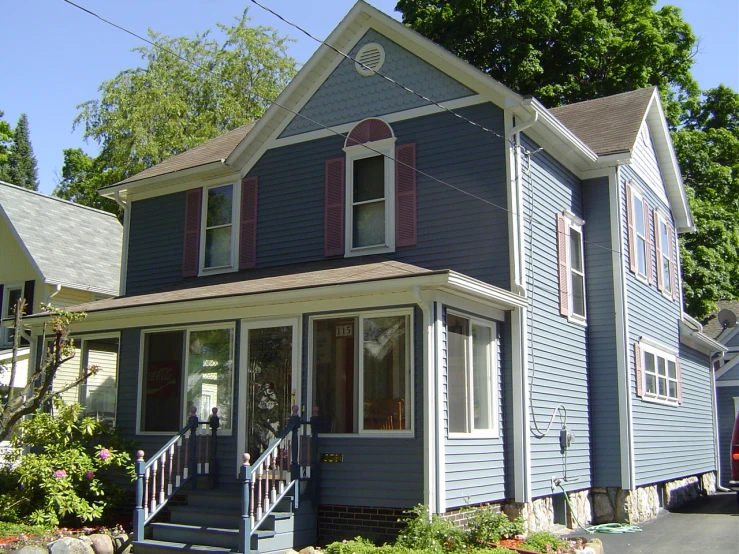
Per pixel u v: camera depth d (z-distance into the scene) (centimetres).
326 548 1046
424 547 1007
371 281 1122
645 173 1883
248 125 2048
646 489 1670
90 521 1303
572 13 2984
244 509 1049
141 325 1435
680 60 3175
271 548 1085
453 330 1192
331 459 1185
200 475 1269
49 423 1343
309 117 1564
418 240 1402
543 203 1458
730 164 3238
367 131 1488
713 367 2416
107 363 1497
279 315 1272
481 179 1362
